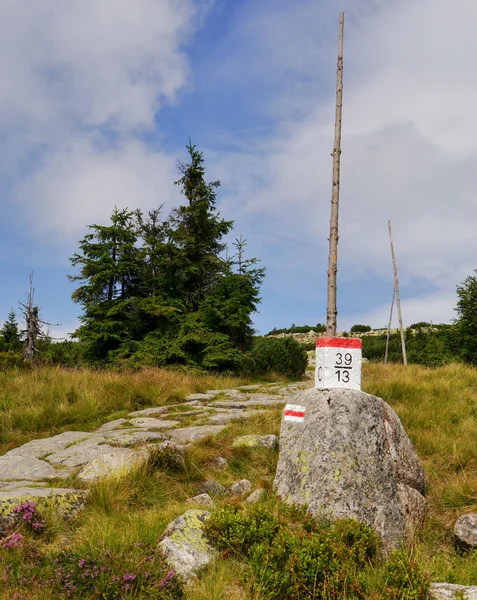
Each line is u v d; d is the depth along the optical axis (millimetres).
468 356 19609
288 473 5145
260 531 4094
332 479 4723
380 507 4691
